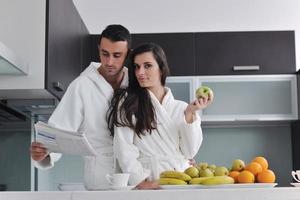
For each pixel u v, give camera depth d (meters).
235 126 4.66
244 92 4.34
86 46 4.32
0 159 3.46
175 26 4.66
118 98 2.16
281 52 4.38
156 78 2.17
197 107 2.04
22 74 3.12
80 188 2.88
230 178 1.66
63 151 2.07
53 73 3.24
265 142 4.65
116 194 1.48
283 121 4.47
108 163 2.23
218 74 4.36
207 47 4.37
